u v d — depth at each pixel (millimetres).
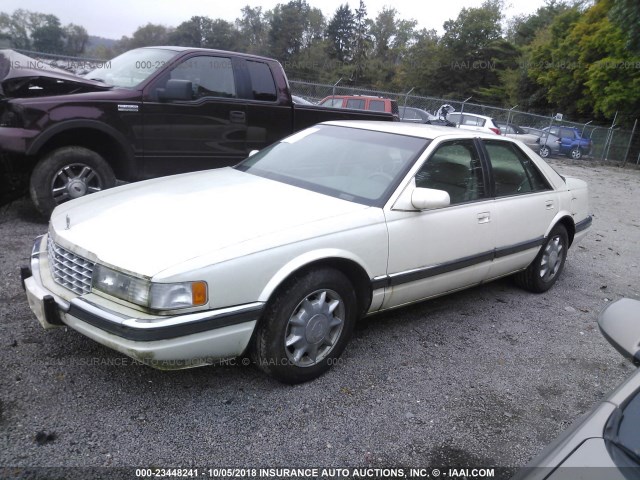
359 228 3391
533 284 5238
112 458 2570
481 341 4188
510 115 23688
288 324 3125
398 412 3146
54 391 3016
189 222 3117
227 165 6691
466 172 4281
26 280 3184
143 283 2670
